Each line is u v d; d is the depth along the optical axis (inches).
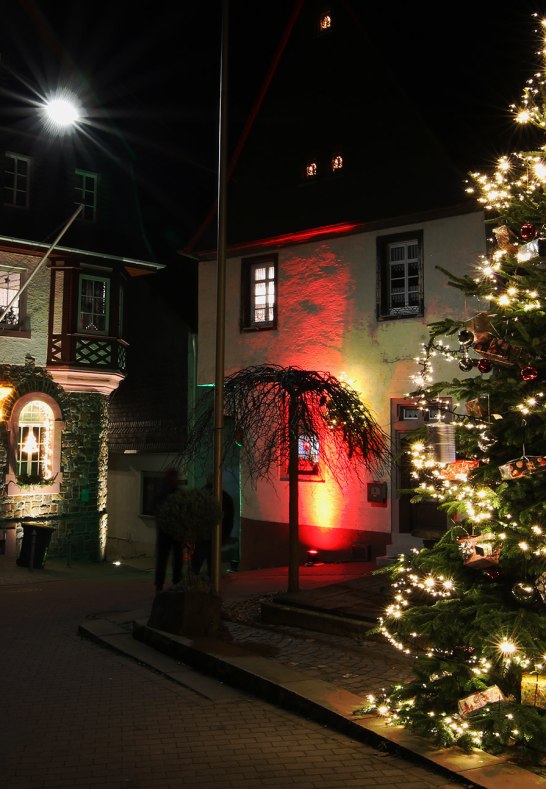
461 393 233.9
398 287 642.8
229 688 284.8
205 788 196.9
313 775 204.8
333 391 494.6
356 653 316.5
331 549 656.4
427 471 258.4
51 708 262.8
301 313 696.4
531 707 212.5
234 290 748.6
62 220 906.1
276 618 375.9
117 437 1056.8
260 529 710.5
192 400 956.0
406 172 639.1
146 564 951.0
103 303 941.2
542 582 215.0
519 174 281.1
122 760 215.3
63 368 892.0
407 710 229.6
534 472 210.5
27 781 200.8
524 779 193.8
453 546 233.8
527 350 221.1
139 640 359.9
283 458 567.5
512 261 236.4
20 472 877.2
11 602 522.0
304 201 706.8
